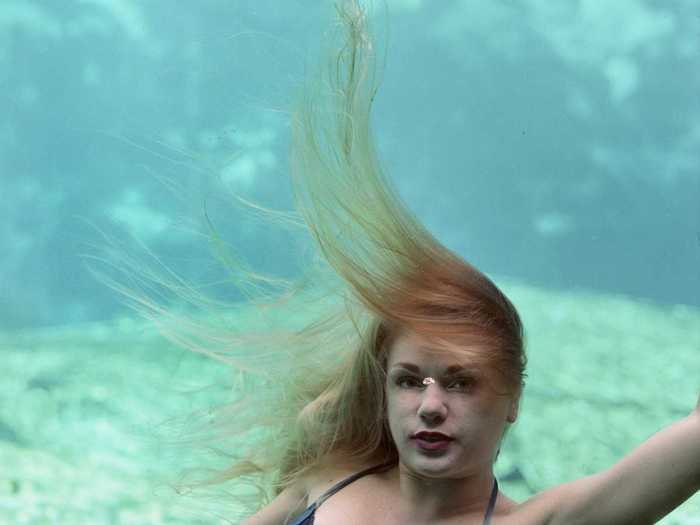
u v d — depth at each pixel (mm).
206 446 3250
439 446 2447
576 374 16312
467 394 2457
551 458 11898
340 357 2973
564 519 2412
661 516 2346
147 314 3385
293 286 3104
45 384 15258
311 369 3014
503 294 2617
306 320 3072
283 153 3018
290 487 2980
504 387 2486
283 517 2959
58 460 11609
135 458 11555
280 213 3189
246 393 3174
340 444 2914
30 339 17984
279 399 3104
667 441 2318
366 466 2887
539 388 15164
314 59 2934
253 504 3229
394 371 2510
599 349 18016
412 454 2473
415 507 2570
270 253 3318
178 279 3469
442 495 2535
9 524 9422
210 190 3787
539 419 13398
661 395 15641
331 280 2990
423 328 2469
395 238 2641
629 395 15414
